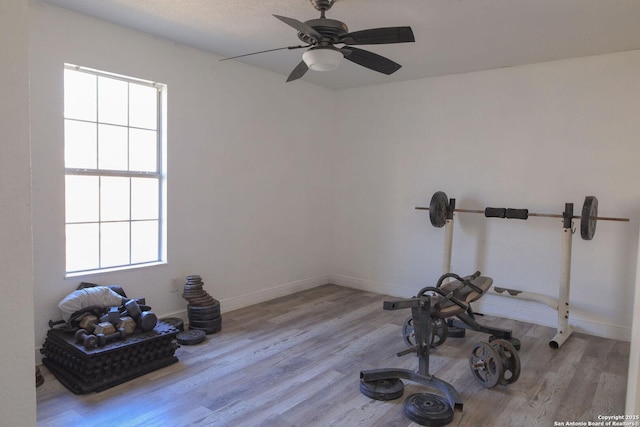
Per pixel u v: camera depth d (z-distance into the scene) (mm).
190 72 3822
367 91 5180
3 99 646
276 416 2428
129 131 3523
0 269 660
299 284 5199
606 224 3738
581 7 2758
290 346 3467
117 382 2746
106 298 3080
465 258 4527
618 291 3705
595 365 3170
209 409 2486
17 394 698
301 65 2852
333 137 5523
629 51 3586
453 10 2842
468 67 4227
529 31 3203
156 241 3781
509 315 4293
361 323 4055
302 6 2855
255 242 4586
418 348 2734
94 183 3342
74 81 3176
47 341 2941
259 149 4535
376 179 5168
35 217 2928
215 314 3744
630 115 3600
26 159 680
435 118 4660
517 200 4184
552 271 4020
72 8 2988
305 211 5203
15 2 653
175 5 2896
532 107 4059
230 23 3215
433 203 4148
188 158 3869
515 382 2885
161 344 3031
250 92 4387
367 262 5301
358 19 3023
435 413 2375
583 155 3822
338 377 2930
